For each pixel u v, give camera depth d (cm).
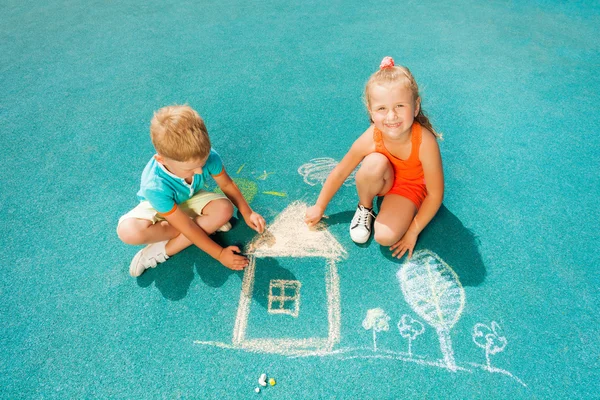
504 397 140
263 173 220
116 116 263
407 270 177
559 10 364
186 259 184
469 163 221
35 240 194
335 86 279
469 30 336
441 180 170
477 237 188
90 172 226
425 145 163
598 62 296
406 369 148
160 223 175
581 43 317
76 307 169
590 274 173
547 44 317
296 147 235
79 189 217
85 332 162
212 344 157
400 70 152
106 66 312
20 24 375
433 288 171
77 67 312
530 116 251
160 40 341
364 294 170
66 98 280
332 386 144
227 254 176
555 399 139
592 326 157
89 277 180
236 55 317
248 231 195
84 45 339
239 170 222
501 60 300
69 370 151
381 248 186
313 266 180
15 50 336
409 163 174
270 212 202
